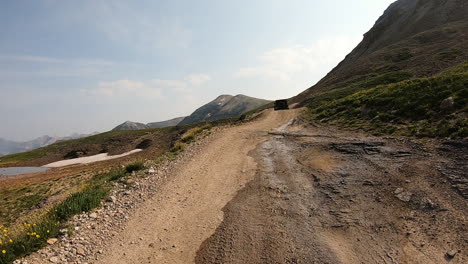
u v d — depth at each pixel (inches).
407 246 239.5
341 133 717.9
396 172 379.2
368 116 790.5
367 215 300.0
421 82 786.2
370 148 506.9
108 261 265.4
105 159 2962.6
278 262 246.1
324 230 288.0
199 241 296.8
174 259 267.1
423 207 286.5
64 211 357.4
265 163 577.9
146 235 315.0
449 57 1851.6
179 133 3403.1
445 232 242.8
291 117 1444.4
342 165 463.5
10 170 2832.2
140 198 433.4
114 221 352.5
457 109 521.0
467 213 256.4
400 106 701.3
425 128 512.7
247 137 953.5
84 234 313.0
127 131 4318.4
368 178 386.9
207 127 1387.8
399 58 2541.8
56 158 3380.9
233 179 496.1
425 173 351.6
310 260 242.4
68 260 262.8
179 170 590.9
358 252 244.2
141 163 627.5
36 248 276.4
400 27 3998.5
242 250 270.7
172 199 423.5
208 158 683.4
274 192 409.4
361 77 2407.7
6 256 255.4
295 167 514.6
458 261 209.0
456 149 384.8
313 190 393.1
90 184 576.7
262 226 313.3
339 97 1736.0
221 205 386.0
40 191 1346.0
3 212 1054.4
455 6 3356.3
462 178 311.1
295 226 304.0
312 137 759.7
